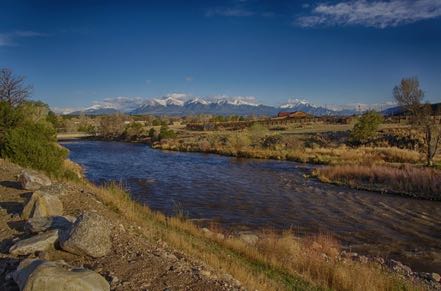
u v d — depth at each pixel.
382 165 36.06
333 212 20.97
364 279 9.51
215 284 6.20
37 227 7.95
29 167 17.98
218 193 25.59
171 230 11.64
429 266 12.99
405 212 21.38
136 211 13.70
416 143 50.69
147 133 89.81
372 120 58.19
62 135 100.62
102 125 96.12
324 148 56.09
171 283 5.94
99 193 14.20
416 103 35.97
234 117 135.50
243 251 11.25
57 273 4.93
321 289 8.81
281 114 153.00
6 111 21.67
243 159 49.69
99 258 6.77
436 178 27.44
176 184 28.89
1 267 6.22
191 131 94.56
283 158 49.34
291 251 11.58
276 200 23.81
